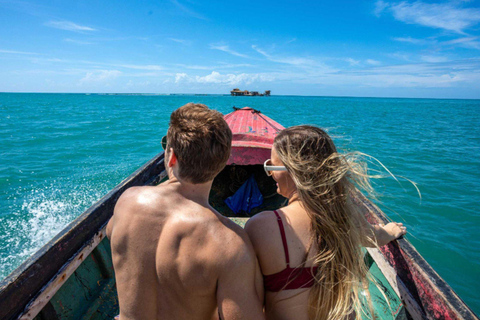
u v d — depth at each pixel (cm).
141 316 99
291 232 111
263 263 113
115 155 1220
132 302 98
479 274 461
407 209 664
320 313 117
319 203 111
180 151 95
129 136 1711
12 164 1025
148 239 96
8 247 508
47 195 743
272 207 366
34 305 157
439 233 569
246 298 94
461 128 2359
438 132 2052
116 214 105
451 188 795
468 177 901
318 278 113
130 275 98
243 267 93
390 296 202
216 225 96
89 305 201
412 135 1861
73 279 201
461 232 573
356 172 120
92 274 220
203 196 104
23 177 884
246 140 348
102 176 906
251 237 113
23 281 154
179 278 93
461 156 1216
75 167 1009
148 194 103
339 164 115
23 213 638
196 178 99
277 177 130
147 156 1211
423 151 1309
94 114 3322
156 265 95
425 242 540
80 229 210
